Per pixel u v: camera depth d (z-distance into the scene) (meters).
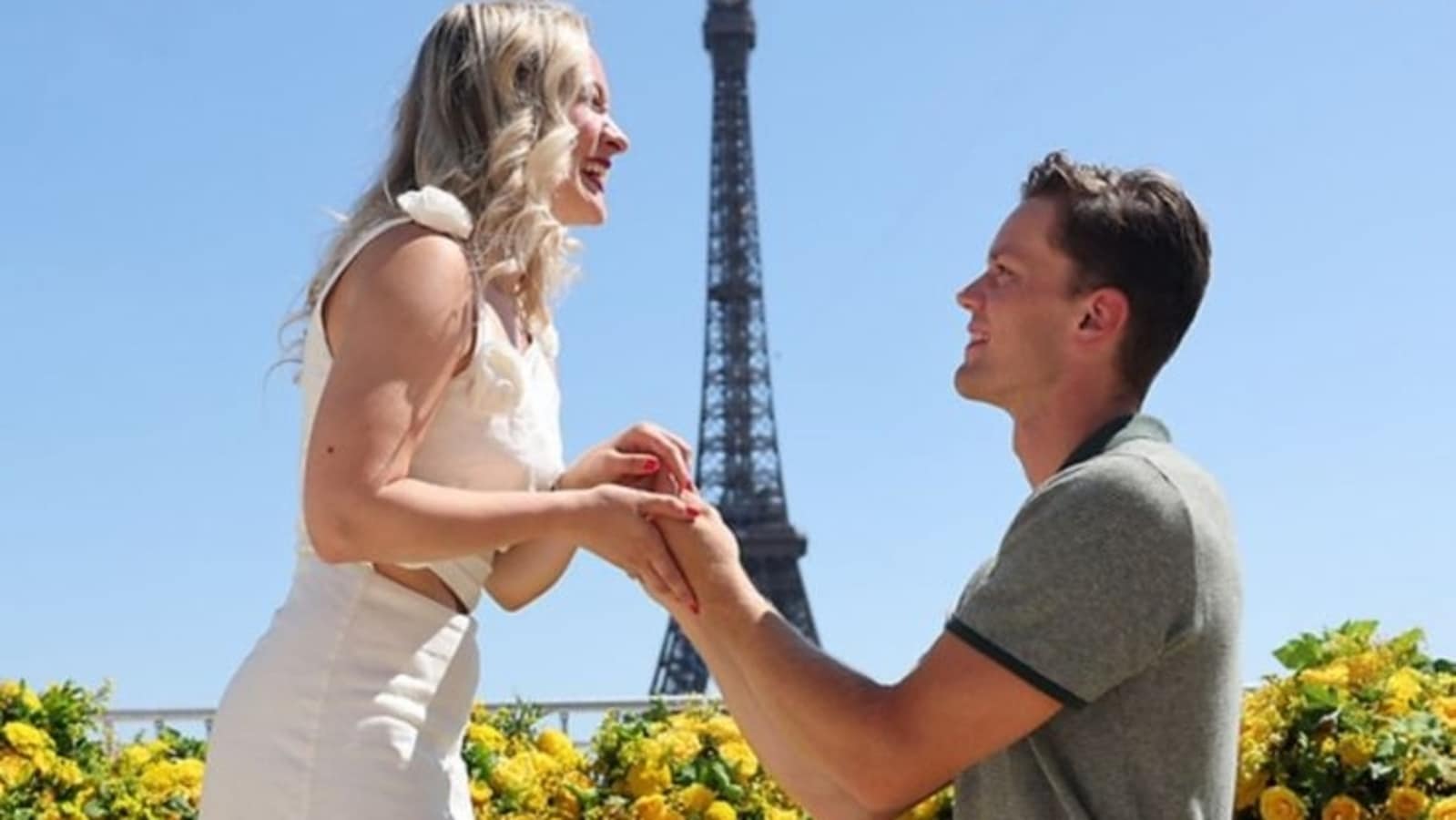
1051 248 3.07
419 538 3.04
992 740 2.93
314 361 3.17
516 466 3.16
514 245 3.19
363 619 3.13
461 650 3.20
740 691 3.32
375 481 3.03
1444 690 4.18
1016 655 2.90
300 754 3.09
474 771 4.73
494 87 3.21
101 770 5.17
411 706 3.13
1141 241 3.04
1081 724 2.93
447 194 3.14
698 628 3.23
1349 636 4.27
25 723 5.09
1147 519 2.91
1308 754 4.01
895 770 2.96
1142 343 3.07
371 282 3.09
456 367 3.13
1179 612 2.92
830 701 3.00
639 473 3.30
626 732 4.72
